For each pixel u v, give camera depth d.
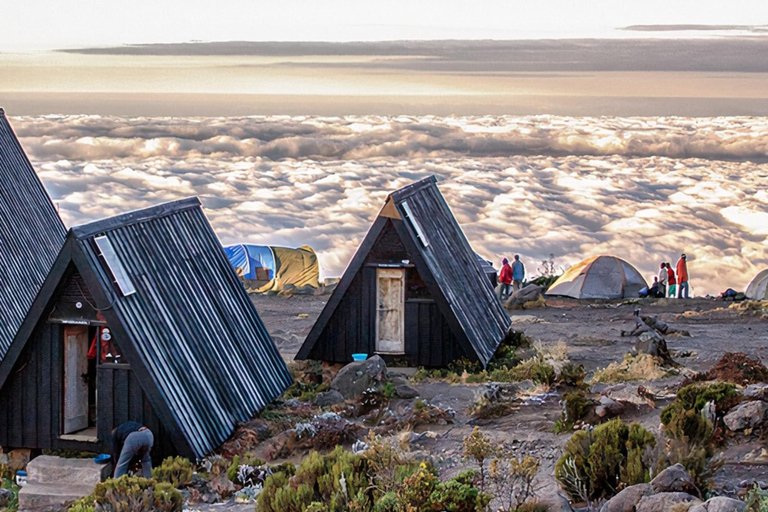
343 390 22.88
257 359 22.09
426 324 26.52
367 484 14.74
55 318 18.91
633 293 46.09
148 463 17.75
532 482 14.91
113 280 18.64
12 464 19.77
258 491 16.77
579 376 22.81
